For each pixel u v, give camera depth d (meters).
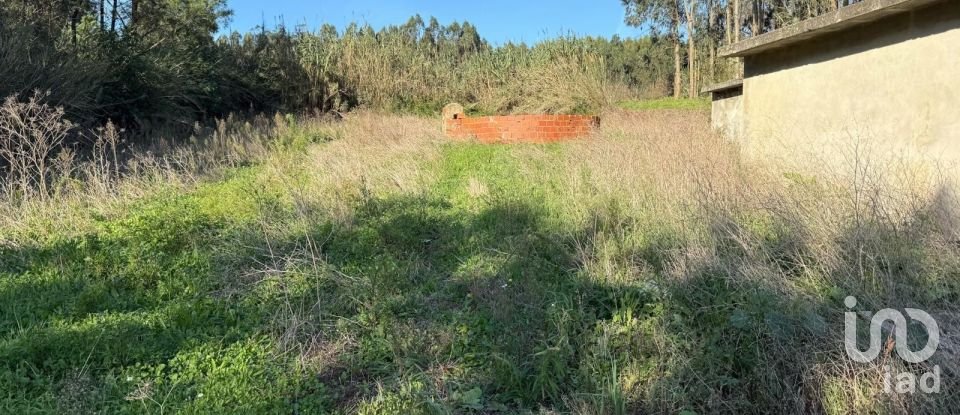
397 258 4.23
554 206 5.42
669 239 4.02
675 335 2.68
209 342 2.93
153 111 11.45
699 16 30.25
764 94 7.04
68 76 8.91
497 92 17.92
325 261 4.11
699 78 30.81
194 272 4.00
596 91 15.51
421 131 12.24
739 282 3.05
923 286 2.84
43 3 10.52
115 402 2.40
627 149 7.23
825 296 2.86
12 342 2.75
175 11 15.30
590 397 2.34
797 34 5.80
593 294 3.30
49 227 4.97
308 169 7.97
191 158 8.24
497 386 2.54
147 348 2.86
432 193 6.45
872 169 4.56
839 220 3.49
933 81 4.50
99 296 3.44
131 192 6.38
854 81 5.41
